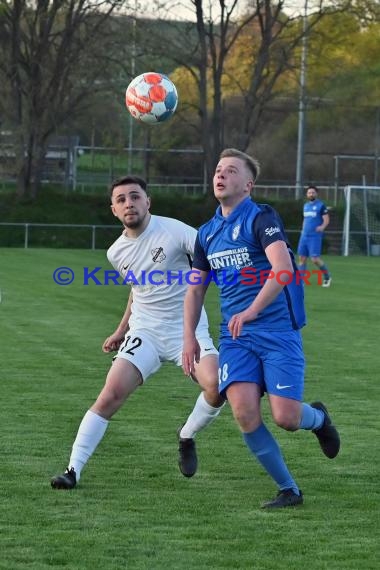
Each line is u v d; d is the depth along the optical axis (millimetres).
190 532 11867
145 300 14891
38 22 98062
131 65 98125
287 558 10945
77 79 97250
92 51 96312
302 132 106062
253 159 13320
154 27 98000
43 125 98938
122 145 106875
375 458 15922
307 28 100500
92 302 41750
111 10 96438
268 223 12836
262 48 101000
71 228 95125
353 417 19250
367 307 40969
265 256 13070
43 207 98938
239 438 17312
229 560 10852
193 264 13812
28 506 12906
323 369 25062
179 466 14633
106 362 25953
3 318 35688
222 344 13344
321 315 37812
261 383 13094
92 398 20875
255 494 13703
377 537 11766
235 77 116438
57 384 22562
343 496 13625
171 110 32500
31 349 28203
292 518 12531
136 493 13664
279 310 12977
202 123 103688
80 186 113688
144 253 14766
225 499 13414
